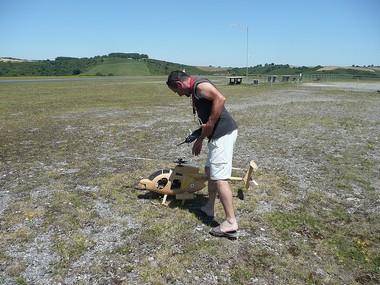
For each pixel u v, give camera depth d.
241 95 25.08
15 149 8.12
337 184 5.90
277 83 42.81
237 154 7.87
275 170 6.67
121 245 3.80
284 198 5.25
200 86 3.67
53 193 5.30
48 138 9.41
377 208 4.96
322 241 3.98
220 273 3.34
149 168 6.64
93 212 4.62
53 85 35.31
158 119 13.09
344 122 12.54
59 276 3.25
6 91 26.39
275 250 3.78
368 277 3.32
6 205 4.85
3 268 3.37
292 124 12.02
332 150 8.32
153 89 30.52
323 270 3.41
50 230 4.14
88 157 7.44
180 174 4.82
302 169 6.76
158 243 3.85
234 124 3.89
